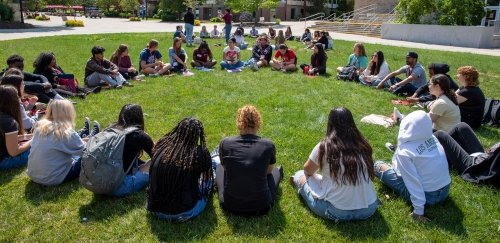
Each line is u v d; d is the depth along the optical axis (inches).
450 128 211.9
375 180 176.2
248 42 805.9
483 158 173.5
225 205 146.7
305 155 206.1
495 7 1089.4
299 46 736.3
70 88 304.7
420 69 331.9
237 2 1558.8
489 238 139.0
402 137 152.9
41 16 1637.6
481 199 163.0
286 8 2149.4
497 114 262.8
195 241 133.0
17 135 174.6
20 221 142.8
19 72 235.5
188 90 332.2
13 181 170.7
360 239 136.8
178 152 137.2
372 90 354.3
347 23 1290.6
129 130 154.3
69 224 142.3
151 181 139.2
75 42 685.9
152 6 2491.4
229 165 141.9
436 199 153.1
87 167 147.8
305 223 145.5
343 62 528.4
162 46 665.0
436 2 981.2
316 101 310.5
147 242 132.6
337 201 141.1
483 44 862.5
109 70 334.3
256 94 326.6
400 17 1075.3
